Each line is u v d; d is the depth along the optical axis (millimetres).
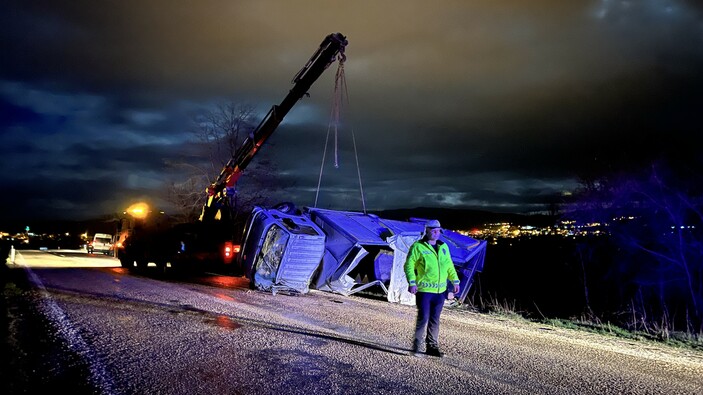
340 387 5273
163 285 13578
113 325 7664
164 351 6305
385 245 13320
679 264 21578
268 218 13219
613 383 6133
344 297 13570
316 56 14750
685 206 21891
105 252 43344
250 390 5023
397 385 5453
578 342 8930
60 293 10812
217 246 17984
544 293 21438
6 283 12109
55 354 5969
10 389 4711
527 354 7461
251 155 17875
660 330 11109
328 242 13625
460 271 15477
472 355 7129
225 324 8203
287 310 10289
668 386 6164
